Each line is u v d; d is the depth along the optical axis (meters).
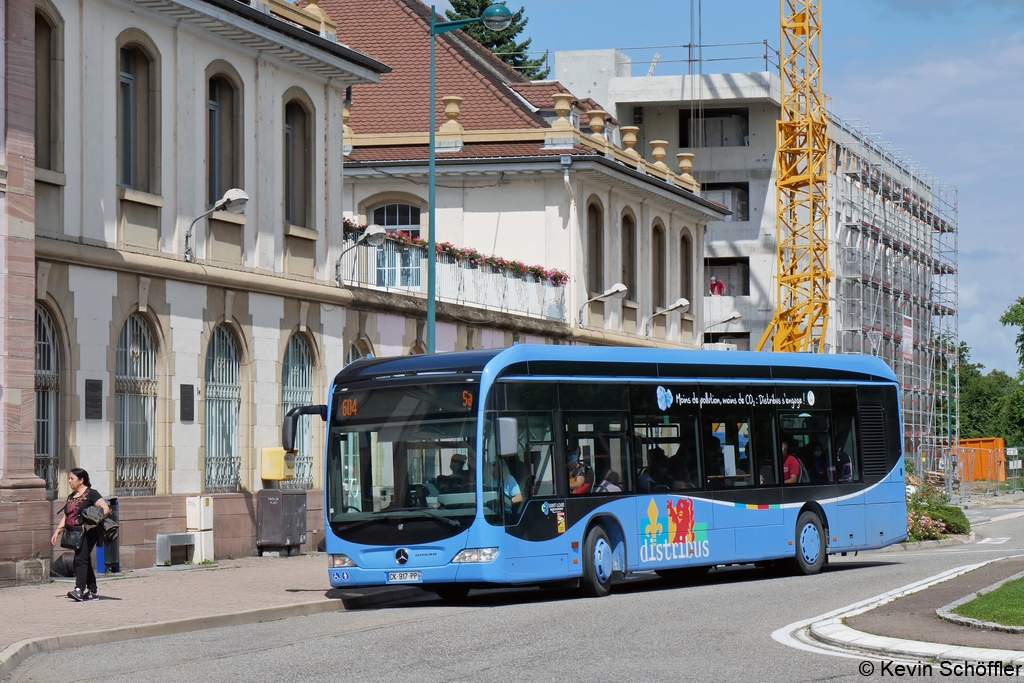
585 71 81.94
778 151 78.00
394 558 19.61
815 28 77.88
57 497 22.69
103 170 24.03
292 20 29.75
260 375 28.20
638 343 46.91
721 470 23.64
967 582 19.94
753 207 81.00
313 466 30.14
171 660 14.14
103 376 23.73
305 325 29.80
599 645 14.38
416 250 34.56
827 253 76.31
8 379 20.98
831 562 30.23
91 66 23.80
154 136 25.48
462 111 45.50
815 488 25.58
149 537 24.45
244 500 27.14
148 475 25.05
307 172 30.53
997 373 145.12
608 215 45.31
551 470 20.53
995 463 73.12
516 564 19.66
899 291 87.50
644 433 22.30
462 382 19.81
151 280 25.03
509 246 43.44
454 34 51.06
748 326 80.00
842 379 26.64
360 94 46.62
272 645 15.16
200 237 26.61
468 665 13.15
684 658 13.30
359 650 14.44
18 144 21.30
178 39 26.14
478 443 19.50
